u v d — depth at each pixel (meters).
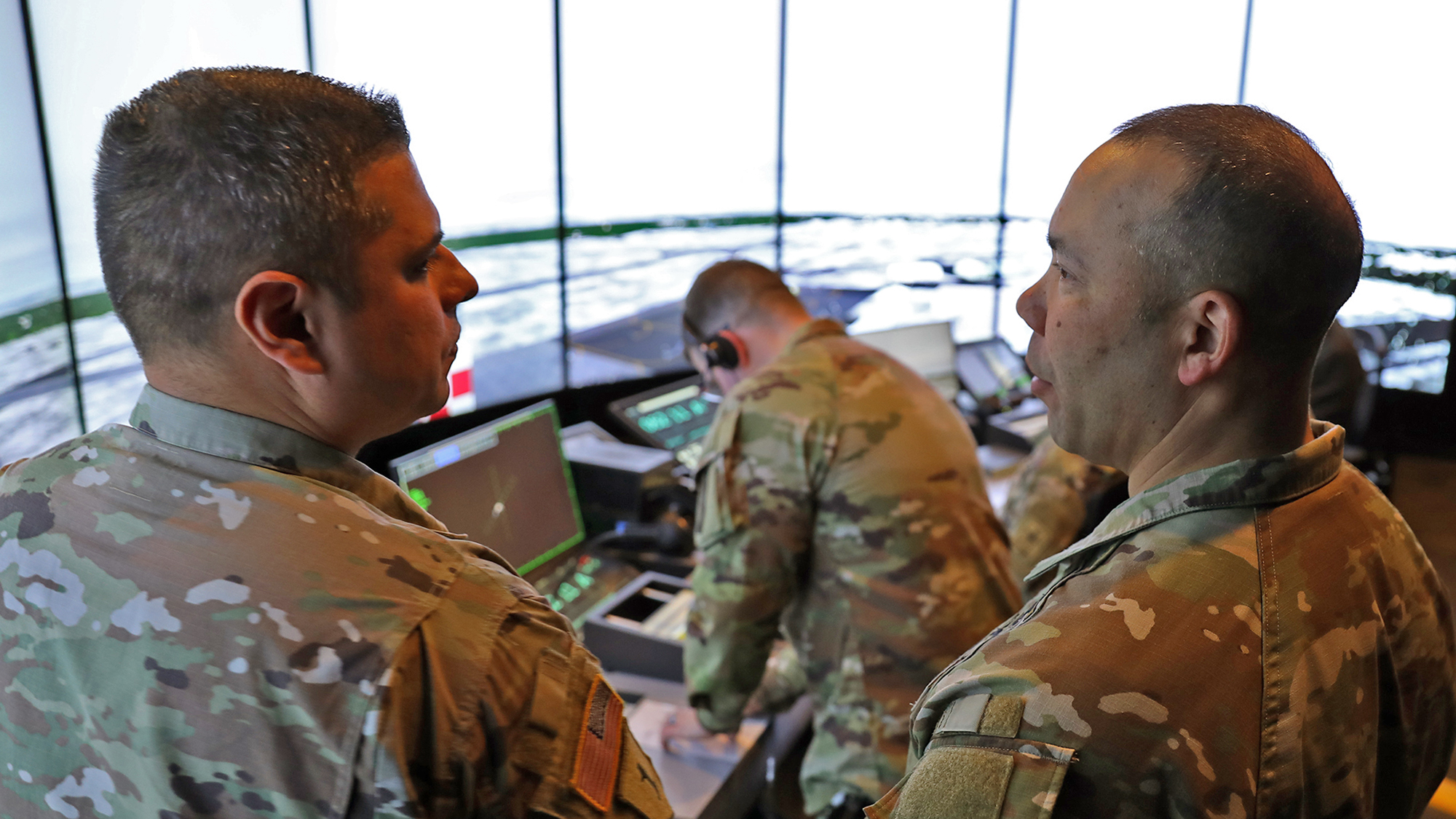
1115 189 0.67
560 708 0.62
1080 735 0.60
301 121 0.58
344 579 0.57
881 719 1.51
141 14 2.13
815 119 3.81
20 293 2.09
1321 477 0.69
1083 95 4.24
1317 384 2.90
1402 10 4.16
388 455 2.24
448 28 2.74
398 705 0.55
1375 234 4.37
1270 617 0.63
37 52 2.01
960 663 0.70
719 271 1.74
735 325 1.72
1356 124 4.29
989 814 0.59
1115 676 0.61
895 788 0.69
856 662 1.52
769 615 1.51
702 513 1.52
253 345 0.60
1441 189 4.33
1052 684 0.62
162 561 0.57
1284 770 0.62
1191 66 4.24
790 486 1.48
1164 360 0.67
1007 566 1.60
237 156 0.56
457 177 2.88
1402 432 4.60
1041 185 4.34
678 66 3.38
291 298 0.58
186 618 0.56
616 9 3.16
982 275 4.38
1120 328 0.68
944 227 4.21
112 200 0.58
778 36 3.62
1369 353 4.40
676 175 3.50
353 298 0.60
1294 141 0.65
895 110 3.97
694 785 1.54
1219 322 0.64
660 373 3.11
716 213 3.67
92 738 0.59
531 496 2.08
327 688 0.55
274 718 0.55
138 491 0.60
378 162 0.61
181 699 0.56
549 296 3.23
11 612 0.60
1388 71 4.23
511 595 0.63
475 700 0.58
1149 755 0.59
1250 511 0.67
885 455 1.48
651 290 3.55
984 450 3.21
